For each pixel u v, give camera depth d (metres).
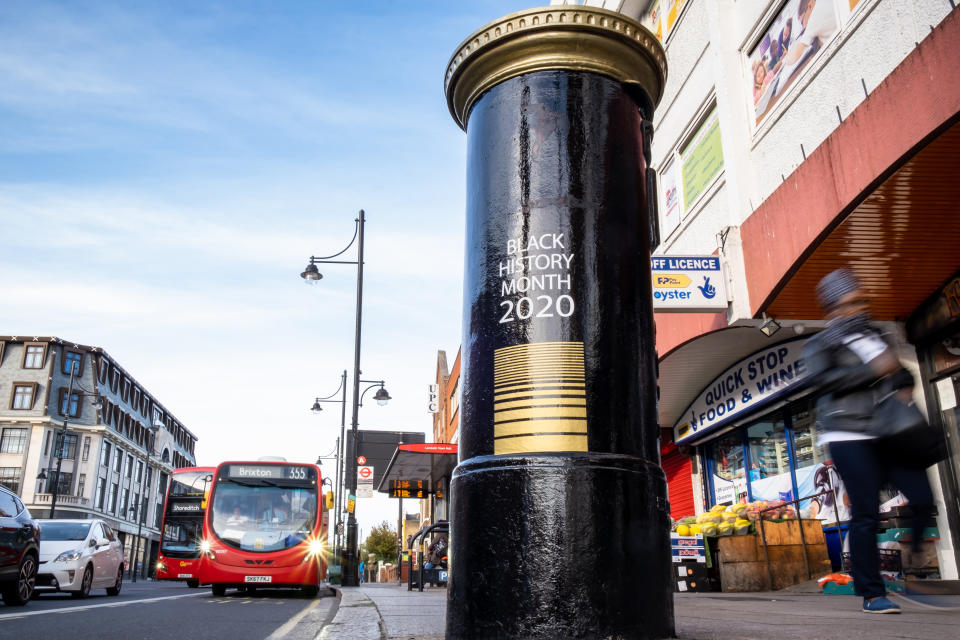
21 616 7.09
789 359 11.08
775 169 9.77
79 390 69.69
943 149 6.39
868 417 4.38
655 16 14.77
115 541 14.96
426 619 4.79
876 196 7.11
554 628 2.79
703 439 14.39
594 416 3.11
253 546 13.55
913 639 3.03
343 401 37.31
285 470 14.86
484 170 3.64
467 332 3.51
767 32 10.25
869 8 7.83
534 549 2.90
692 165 12.74
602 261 3.36
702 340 11.41
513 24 3.62
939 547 8.41
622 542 2.92
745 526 10.28
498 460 3.09
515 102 3.62
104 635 5.04
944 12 6.75
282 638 4.25
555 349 3.19
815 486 10.83
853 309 4.50
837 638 3.05
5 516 9.34
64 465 67.19
